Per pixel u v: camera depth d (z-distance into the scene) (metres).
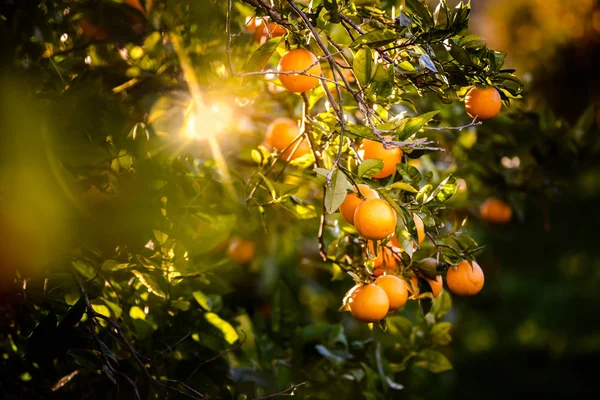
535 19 8.40
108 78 3.13
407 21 2.72
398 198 2.70
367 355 3.38
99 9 3.10
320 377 3.31
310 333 3.36
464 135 3.55
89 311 2.78
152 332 3.07
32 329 2.91
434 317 3.34
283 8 2.73
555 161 3.60
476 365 7.11
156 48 3.21
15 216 2.61
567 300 7.76
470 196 3.59
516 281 8.02
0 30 2.68
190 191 2.98
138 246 2.80
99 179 2.75
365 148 2.75
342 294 4.21
